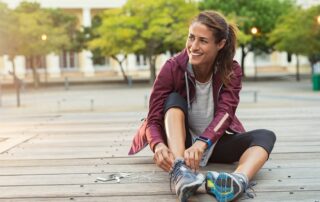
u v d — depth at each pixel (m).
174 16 29.38
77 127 6.02
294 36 25.88
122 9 30.36
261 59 50.88
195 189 2.40
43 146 4.51
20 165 3.58
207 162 3.31
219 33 2.88
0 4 29.84
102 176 3.16
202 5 35.16
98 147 4.38
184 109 2.94
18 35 29.95
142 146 3.20
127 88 29.89
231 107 2.99
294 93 21.31
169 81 3.05
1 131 5.79
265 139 2.92
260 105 12.52
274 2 36.19
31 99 21.91
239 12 35.16
